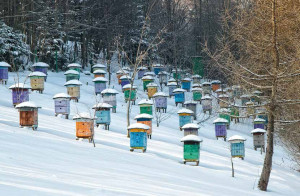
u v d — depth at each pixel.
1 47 48.75
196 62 65.56
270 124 18.91
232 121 43.50
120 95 46.22
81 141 22.92
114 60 68.00
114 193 9.84
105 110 29.42
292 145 27.48
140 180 13.22
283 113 24.97
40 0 56.72
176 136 31.75
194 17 82.88
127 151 22.30
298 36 22.59
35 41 58.00
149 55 65.38
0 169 11.55
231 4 34.59
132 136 23.11
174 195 11.06
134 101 42.47
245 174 21.64
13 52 49.41
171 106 44.62
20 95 31.19
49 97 38.03
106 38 64.00
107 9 65.25
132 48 69.38
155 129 33.34
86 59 68.19
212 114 41.25
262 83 23.22
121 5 66.75
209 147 29.88
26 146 17.30
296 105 23.94
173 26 69.06
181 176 16.70
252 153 31.02
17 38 51.47
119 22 66.25
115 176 13.30
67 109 30.91
